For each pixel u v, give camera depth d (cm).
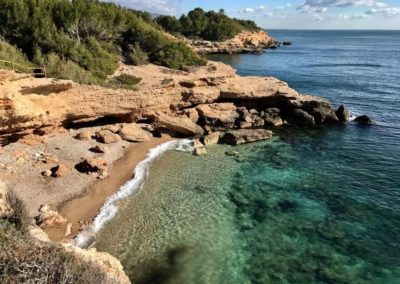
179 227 2211
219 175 2936
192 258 1952
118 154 3141
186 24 12775
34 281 1048
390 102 5272
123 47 5669
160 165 3062
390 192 2709
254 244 2086
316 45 18912
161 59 5628
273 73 7894
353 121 4444
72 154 2956
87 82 3528
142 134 3544
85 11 4931
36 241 1392
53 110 3077
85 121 3444
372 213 2423
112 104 3494
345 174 3012
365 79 7119
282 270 1892
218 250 2025
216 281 1802
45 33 4078
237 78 4825
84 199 2420
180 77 4344
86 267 1221
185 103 4047
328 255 2008
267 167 3125
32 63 3494
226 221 2298
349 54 13112
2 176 2453
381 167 3153
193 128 3794
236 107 4334
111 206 2386
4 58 3125
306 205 2514
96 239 2050
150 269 1855
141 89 3778
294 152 3488
